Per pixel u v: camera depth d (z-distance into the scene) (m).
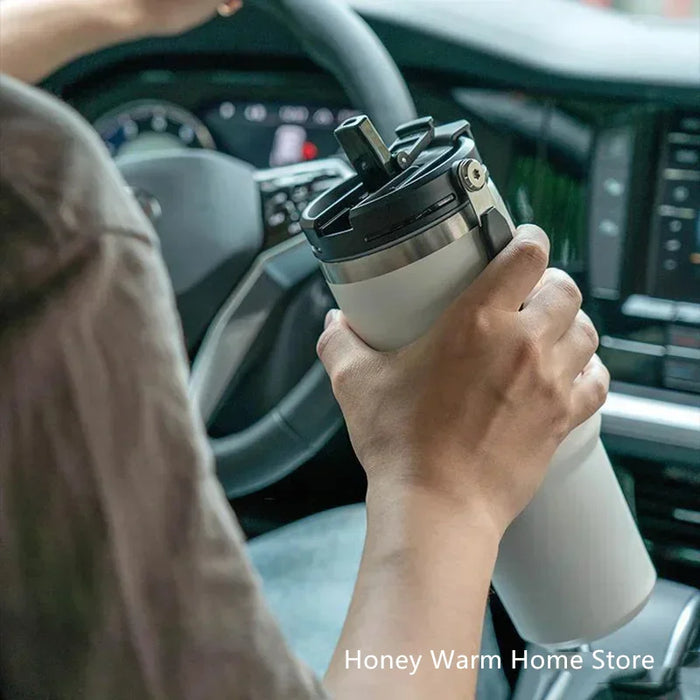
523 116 1.04
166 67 1.14
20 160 0.25
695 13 1.12
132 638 0.27
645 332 1.07
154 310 0.27
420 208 0.48
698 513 1.15
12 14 0.84
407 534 0.46
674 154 1.01
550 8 1.05
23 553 0.27
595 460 0.61
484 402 0.47
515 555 0.61
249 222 0.98
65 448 0.26
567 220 1.06
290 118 1.10
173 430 0.28
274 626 0.31
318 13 0.87
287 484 1.26
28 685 0.28
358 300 0.51
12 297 0.25
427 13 1.03
